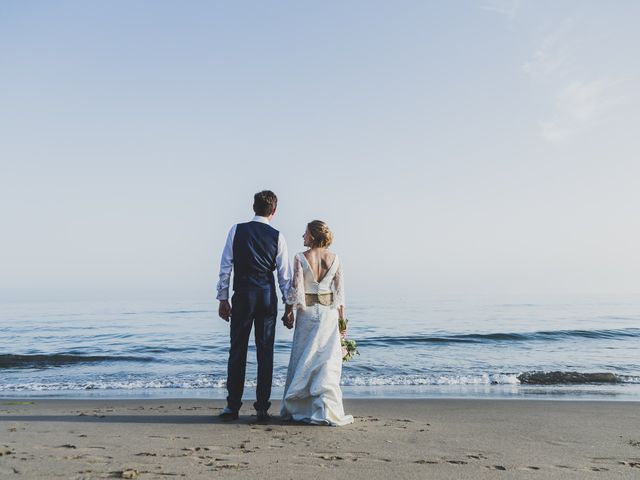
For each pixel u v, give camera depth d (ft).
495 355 47.73
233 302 15.23
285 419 15.39
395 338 61.41
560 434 13.91
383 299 205.98
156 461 10.18
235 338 15.37
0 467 9.64
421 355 47.55
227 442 12.15
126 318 116.78
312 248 15.61
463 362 42.83
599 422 16.30
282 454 10.89
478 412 18.99
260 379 15.11
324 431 13.71
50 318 118.32
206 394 28.48
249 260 15.03
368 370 38.11
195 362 46.29
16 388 31.17
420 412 19.01
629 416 17.80
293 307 15.35
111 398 26.66
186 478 8.93
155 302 228.02
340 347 15.47
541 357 46.19
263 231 15.25
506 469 9.89
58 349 57.88
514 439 13.09
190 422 15.23
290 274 15.78
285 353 52.24
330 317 15.38
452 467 9.96
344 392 28.43
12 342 66.39
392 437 13.03
